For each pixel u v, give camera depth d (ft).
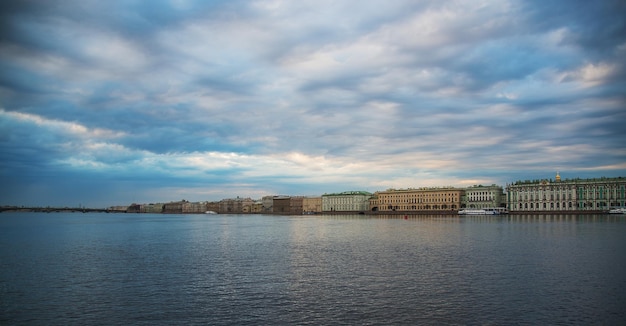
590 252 215.31
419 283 152.97
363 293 140.87
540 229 373.40
